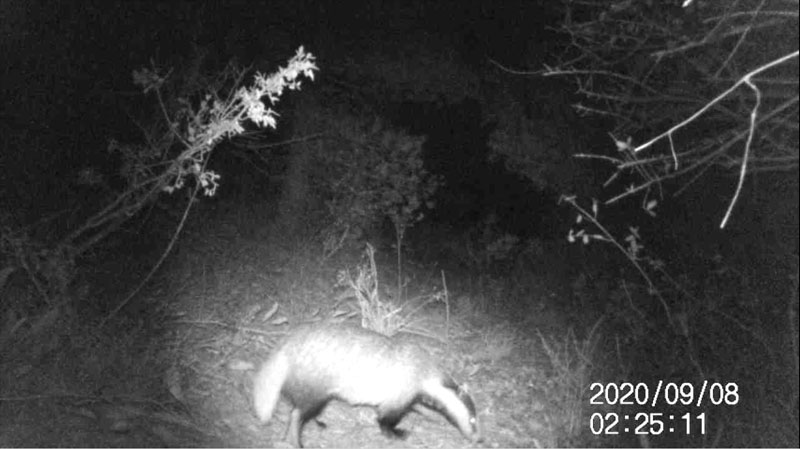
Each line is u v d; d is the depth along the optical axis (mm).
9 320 2338
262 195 3346
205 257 2969
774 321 2891
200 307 2695
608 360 2895
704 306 3031
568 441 2494
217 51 3180
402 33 3213
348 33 3195
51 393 2148
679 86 2434
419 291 3148
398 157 3148
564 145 3230
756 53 2201
